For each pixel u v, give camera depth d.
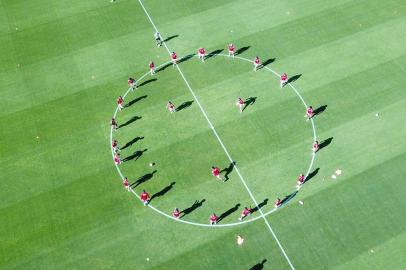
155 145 35.22
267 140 35.06
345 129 35.38
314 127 35.66
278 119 36.31
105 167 34.00
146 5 46.81
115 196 32.41
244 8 45.97
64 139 35.88
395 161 33.22
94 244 30.16
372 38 41.97
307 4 45.88
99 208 31.83
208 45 42.62
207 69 40.50
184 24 44.75
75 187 32.97
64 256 29.70
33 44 43.38
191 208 31.61
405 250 29.05
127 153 34.78
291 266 28.80
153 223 30.97
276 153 34.25
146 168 33.84
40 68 41.19
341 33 42.72
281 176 32.97
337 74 39.25
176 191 32.53
